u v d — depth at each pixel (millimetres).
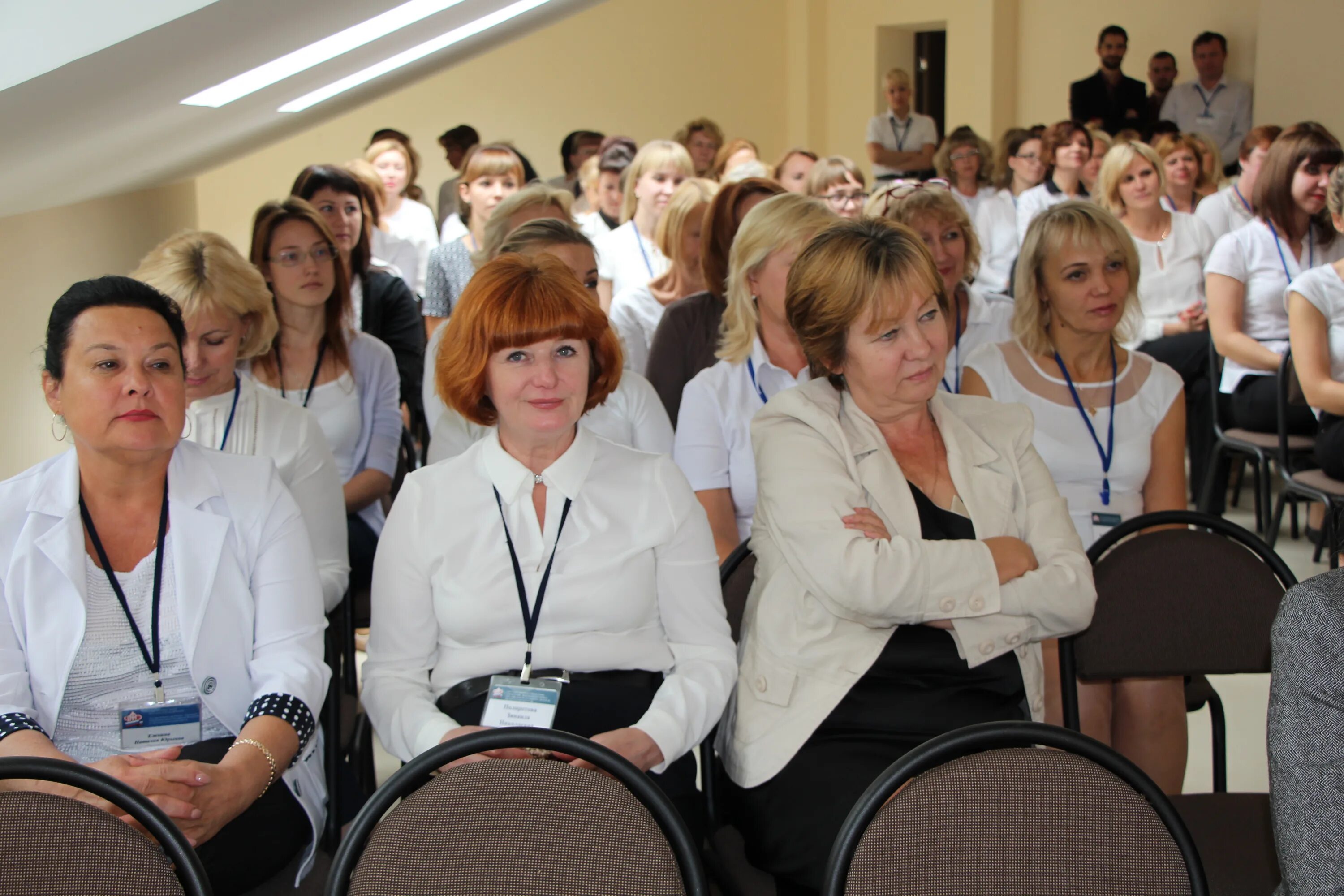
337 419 2867
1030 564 1763
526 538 1737
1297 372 3469
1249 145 5328
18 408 2961
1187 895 1238
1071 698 1918
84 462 1673
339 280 2871
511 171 4965
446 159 8703
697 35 9945
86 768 1248
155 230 4652
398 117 9555
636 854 1222
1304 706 1074
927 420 1939
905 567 1703
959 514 1852
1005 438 1905
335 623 2271
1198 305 4836
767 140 10375
